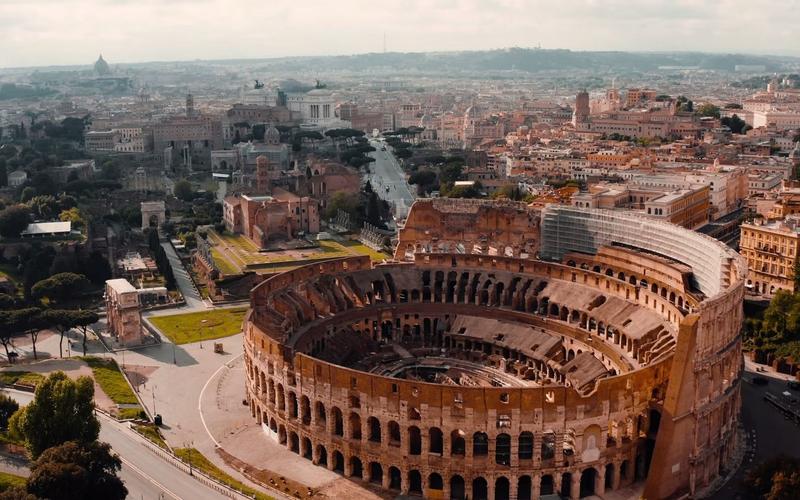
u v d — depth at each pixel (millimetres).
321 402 199250
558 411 180375
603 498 185750
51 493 165000
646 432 191625
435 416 184000
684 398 180875
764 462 184500
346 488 191875
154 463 198125
